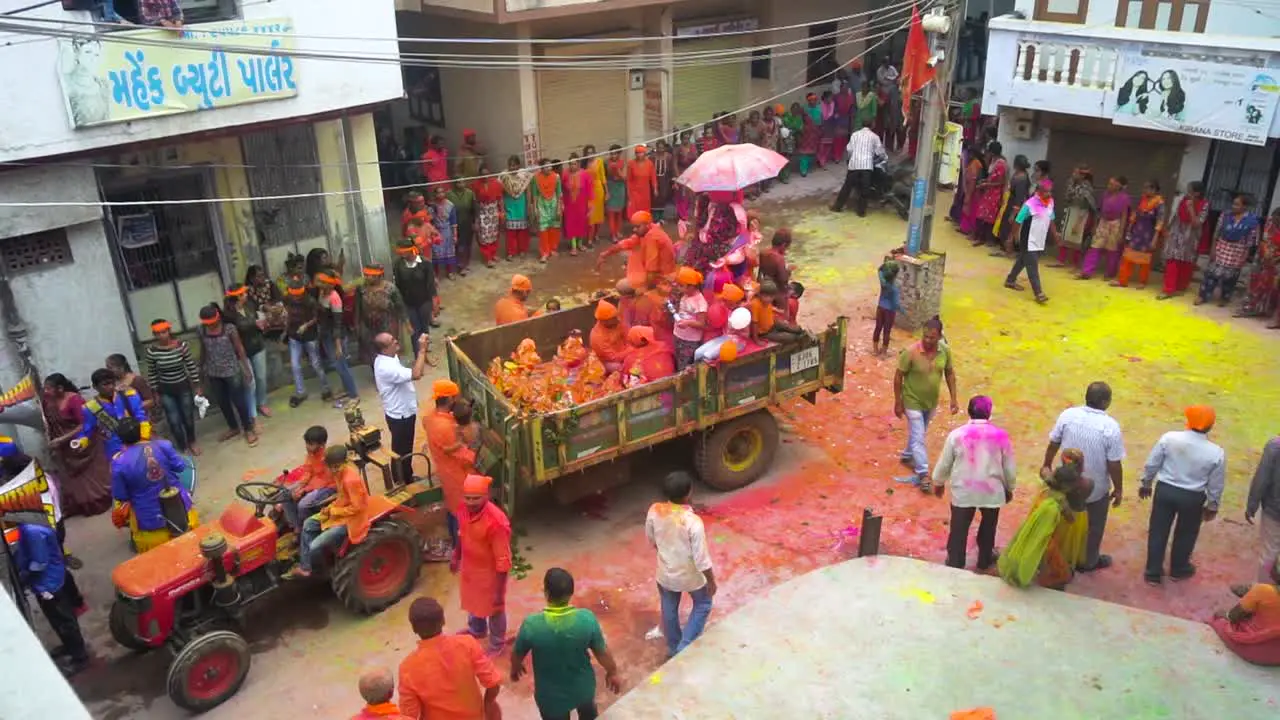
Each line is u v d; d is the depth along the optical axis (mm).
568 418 8531
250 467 10688
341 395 12289
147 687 7652
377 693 5254
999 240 16641
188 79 10359
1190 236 13898
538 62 17375
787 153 20203
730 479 9930
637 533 9398
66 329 10438
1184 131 13867
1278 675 6094
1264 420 10945
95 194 10258
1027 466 10250
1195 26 14148
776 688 6148
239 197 11945
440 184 16391
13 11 8617
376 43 11930
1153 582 8406
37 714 2932
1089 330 13359
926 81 12359
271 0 10844
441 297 15094
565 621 5926
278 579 7930
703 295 10023
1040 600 6914
